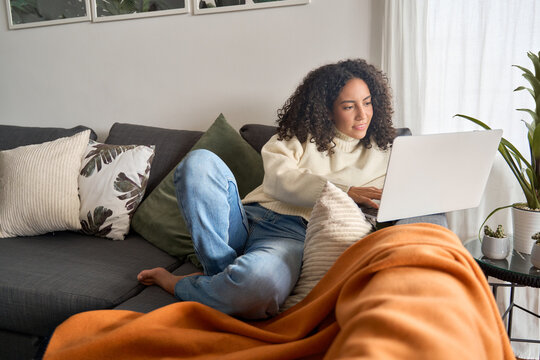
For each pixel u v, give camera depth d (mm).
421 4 1533
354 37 1702
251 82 1933
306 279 1006
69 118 2406
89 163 1693
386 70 1619
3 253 1423
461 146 1057
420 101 1578
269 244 1082
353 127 1380
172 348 829
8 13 2393
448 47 1532
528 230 1230
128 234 1699
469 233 1562
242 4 1867
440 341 457
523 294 1566
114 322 953
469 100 1531
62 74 2363
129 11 2115
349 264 854
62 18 2273
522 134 1474
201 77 2035
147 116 2203
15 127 2166
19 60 2455
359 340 473
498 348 564
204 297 987
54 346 896
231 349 825
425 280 618
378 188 1292
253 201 1413
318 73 1419
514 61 1445
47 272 1264
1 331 1257
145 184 1702
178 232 1479
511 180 1494
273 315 963
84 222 1627
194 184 1035
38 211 1602
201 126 2084
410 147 978
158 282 1189
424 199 1092
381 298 571
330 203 1031
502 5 1438
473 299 645
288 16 1804
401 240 780
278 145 1411
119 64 2211
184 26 2020
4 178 1673
